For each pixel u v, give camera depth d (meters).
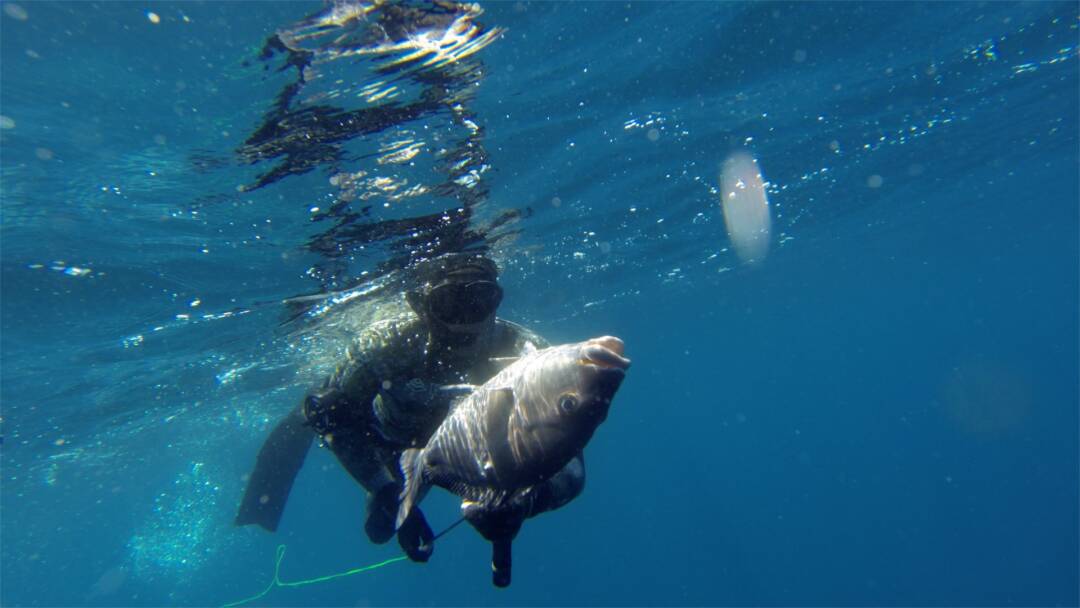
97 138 6.57
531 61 7.62
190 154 7.05
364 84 6.64
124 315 11.42
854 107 13.45
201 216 8.46
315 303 12.58
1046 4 11.20
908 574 48.62
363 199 8.85
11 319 10.62
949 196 27.47
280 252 9.98
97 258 9.20
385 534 4.45
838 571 52.97
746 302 41.38
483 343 4.40
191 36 5.64
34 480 28.31
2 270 9.06
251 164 7.45
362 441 4.36
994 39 12.10
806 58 10.49
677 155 12.83
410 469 3.16
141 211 8.11
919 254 42.38
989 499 60.94
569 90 8.73
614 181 12.91
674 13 8.04
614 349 2.33
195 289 10.91
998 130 19.30
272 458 8.29
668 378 72.25
